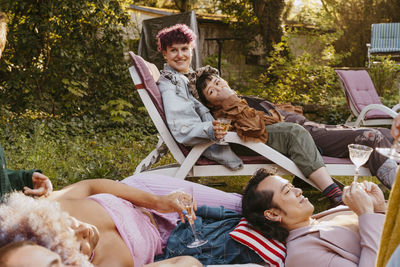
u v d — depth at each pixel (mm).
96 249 1595
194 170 3211
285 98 9328
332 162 3117
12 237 906
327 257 1773
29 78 6875
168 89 3254
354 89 6105
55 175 4062
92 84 7738
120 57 7887
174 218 2311
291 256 1859
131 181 2488
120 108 7082
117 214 1822
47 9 6715
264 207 1996
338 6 14211
